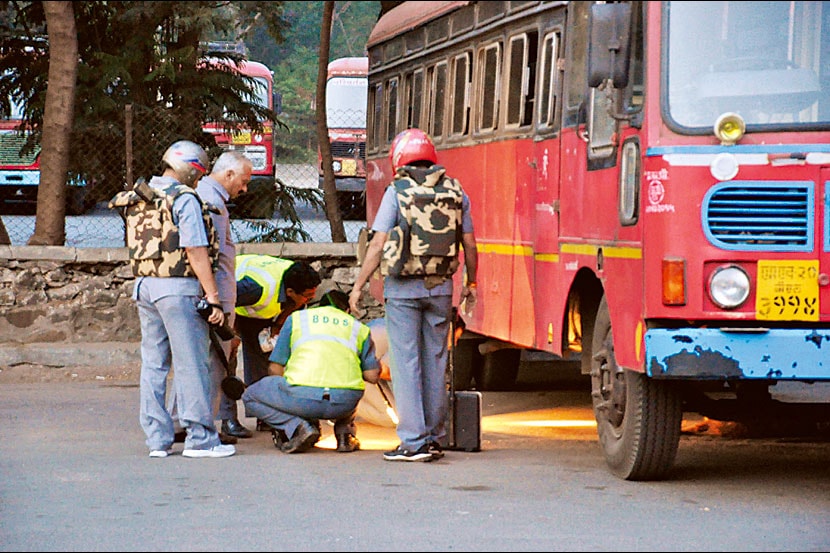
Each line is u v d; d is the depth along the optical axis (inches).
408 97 1464.1
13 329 1550.2
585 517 752.3
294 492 826.2
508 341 1089.4
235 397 1003.3
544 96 1013.2
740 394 967.6
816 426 1077.1
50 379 1440.7
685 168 778.8
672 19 794.8
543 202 1000.9
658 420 834.8
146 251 945.5
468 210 959.6
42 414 1187.3
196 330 955.3
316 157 3169.3
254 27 1616.6
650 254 788.6
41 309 1553.9
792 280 777.6
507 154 1096.8
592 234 888.3
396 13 1578.5
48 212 1581.0
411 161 951.0
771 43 796.0
